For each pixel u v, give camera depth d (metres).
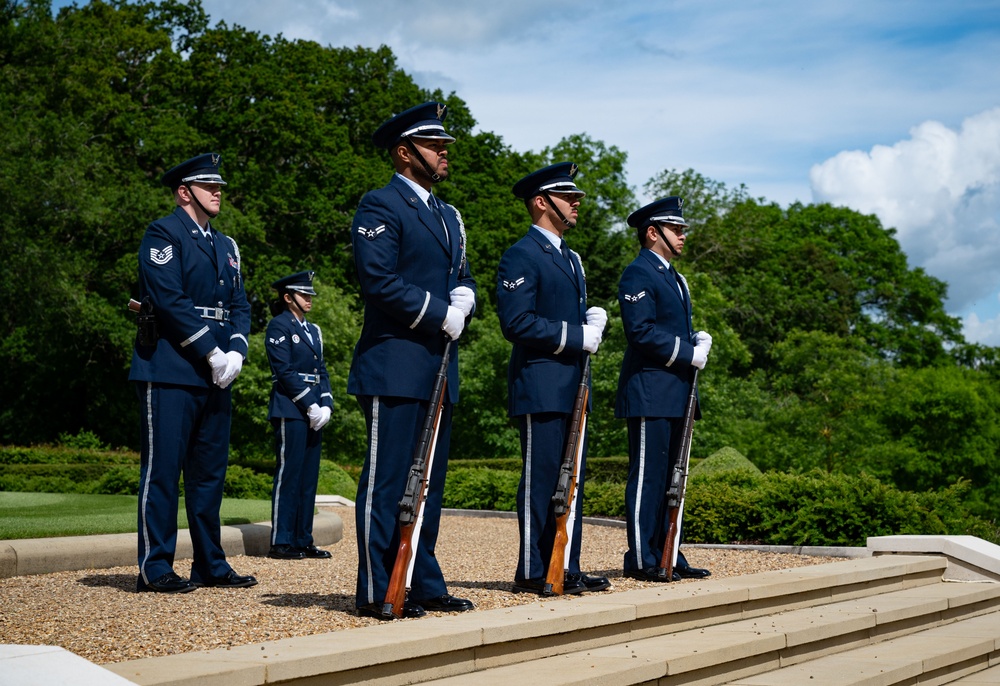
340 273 37.88
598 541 12.56
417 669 5.22
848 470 24.38
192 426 7.95
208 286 8.05
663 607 6.75
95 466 21.58
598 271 40.62
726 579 8.13
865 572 8.95
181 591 7.61
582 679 5.32
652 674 5.75
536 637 5.87
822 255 57.66
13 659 3.90
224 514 12.48
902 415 25.70
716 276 52.34
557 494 7.30
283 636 5.75
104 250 35.62
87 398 38.75
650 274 8.70
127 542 9.26
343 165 38.69
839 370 26.72
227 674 4.41
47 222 32.22
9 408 39.00
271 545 10.95
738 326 51.44
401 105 41.88
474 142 42.75
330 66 41.50
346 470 25.41
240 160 39.12
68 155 31.59
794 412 25.20
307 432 11.27
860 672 6.67
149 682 4.20
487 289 39.41
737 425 28.61
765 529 11.79
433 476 6.65
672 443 8.77
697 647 6.29
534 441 7.60
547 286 7.65
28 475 20.89
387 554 6.43
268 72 38.28
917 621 8.42
